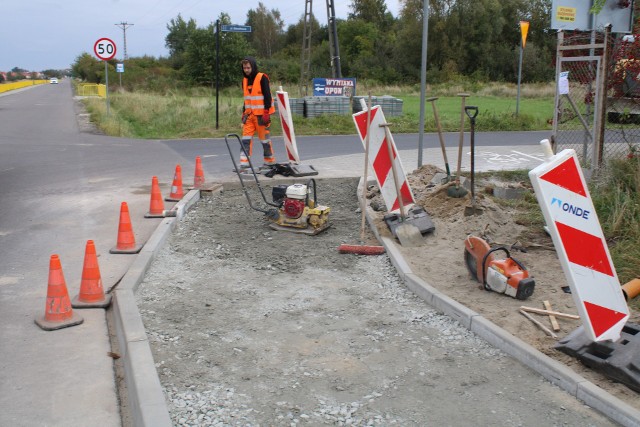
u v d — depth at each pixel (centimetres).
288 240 742
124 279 559
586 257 394
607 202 720
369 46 7044
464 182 868
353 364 431
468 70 6325
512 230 729
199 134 1983
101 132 2028
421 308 533
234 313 521
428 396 388
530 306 512
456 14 6212
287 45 8744
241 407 371
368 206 872
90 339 452
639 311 492
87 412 357
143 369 382
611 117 1162
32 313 497
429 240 706
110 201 933
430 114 2566
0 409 356
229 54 5266
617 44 846
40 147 1591
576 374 394
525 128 2173
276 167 1127
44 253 664
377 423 356
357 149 1602
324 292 573
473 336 474
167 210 837
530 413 368
